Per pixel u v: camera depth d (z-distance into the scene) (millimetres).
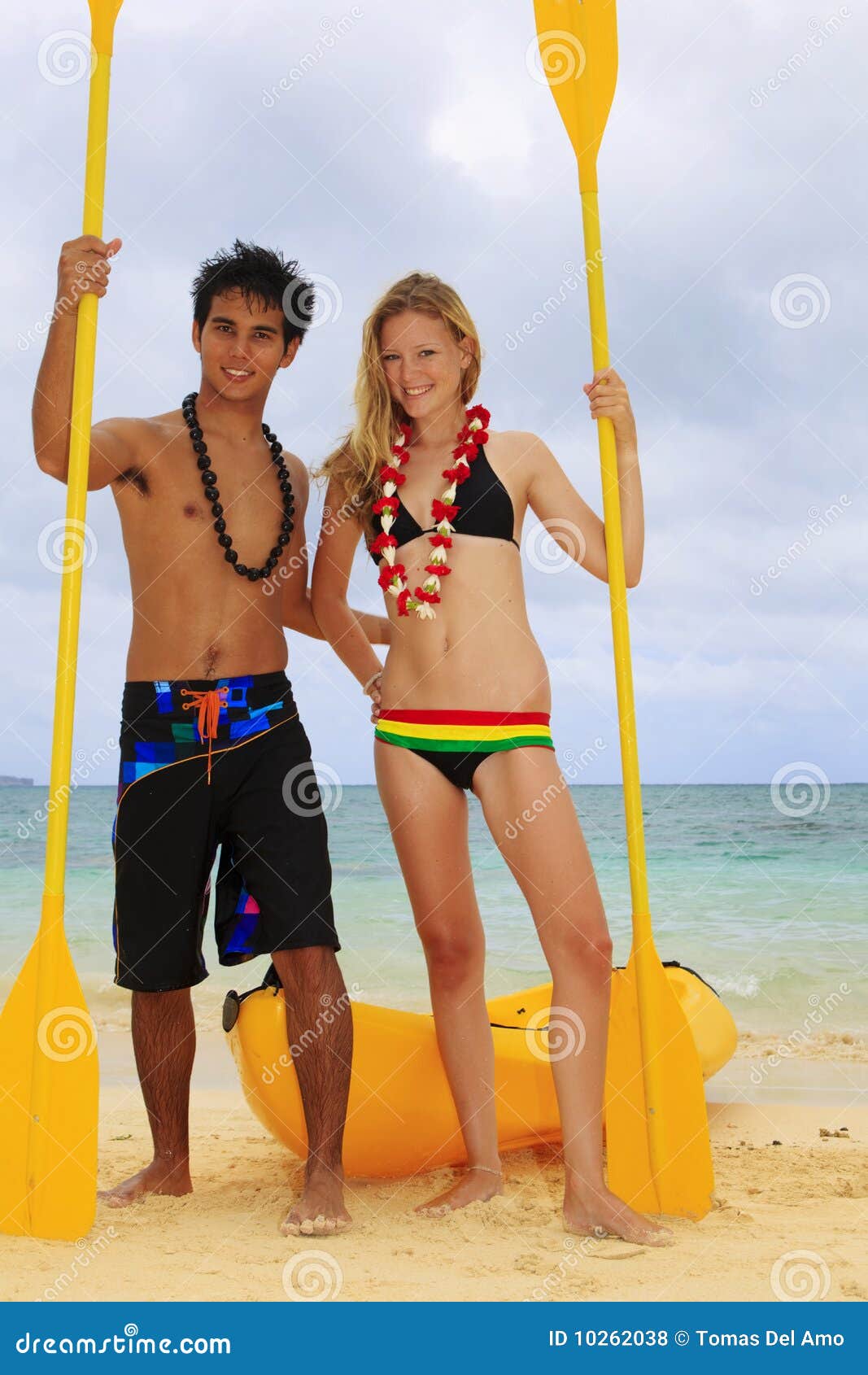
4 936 9812
